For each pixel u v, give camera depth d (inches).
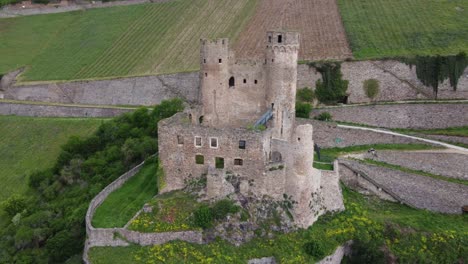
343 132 3572.8
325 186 2913.4
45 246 2947.8
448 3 5703.7
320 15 5880.9
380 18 5570.9
